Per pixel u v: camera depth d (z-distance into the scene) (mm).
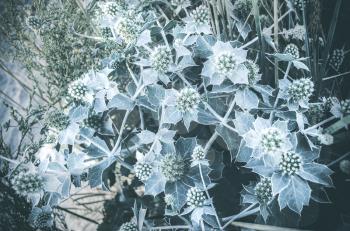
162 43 541
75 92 447
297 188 393
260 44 446
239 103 422
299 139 416
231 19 507
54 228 490
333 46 551
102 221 563
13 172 452
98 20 533
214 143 527
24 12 640
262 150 399
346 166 438
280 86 425
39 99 712
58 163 443
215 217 424
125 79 559
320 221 473
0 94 753
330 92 486
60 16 569
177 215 459
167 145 445
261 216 436
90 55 564
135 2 534
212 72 422
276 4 429
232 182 502
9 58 713
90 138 449
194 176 437
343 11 550
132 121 569
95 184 437
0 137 519
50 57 567
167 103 435
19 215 469
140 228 431
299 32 481
